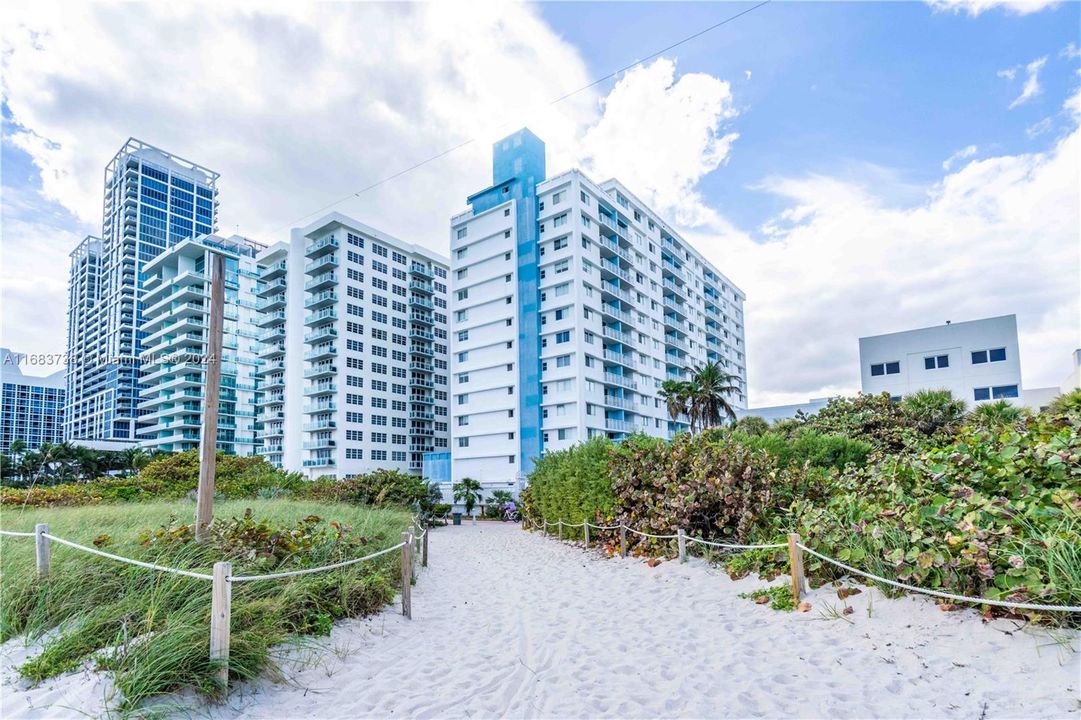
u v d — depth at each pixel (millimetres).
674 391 49344
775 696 4156
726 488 8922
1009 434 6340
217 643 4336
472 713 4281
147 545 6387
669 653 5320
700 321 75375
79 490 17109
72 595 5387
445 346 78812
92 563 5828
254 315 87125
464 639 6270
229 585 4469
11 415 115875
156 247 108688
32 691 4172
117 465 62594
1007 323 41531
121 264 104812
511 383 53344
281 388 72938
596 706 4270
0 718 3840
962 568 4996
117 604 5113
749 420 40125
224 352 82625
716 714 3986
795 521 7887
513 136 56406
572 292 50656
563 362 50906
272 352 73188
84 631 4762
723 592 7230
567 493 16359
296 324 69312
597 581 9234
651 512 10633
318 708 4352
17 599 5273
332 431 63906
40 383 121375
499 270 55531
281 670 4816
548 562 12336
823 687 4207
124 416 96375
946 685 3975
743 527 8555
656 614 6738
